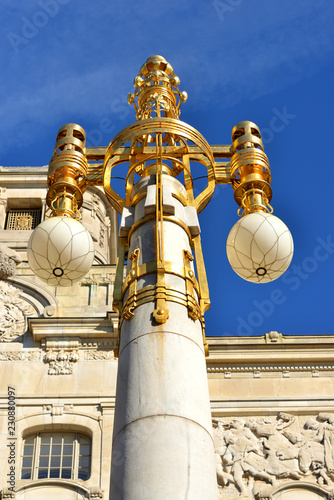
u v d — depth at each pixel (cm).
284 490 1934
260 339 2231
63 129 1066
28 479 1925
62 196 1011
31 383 2092
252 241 952
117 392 766
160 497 656
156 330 775
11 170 3191
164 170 998
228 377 2162
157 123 972
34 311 2309
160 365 746
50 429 2025
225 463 1980
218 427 2053
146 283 823
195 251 914
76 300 2345
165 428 701
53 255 942
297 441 2023
